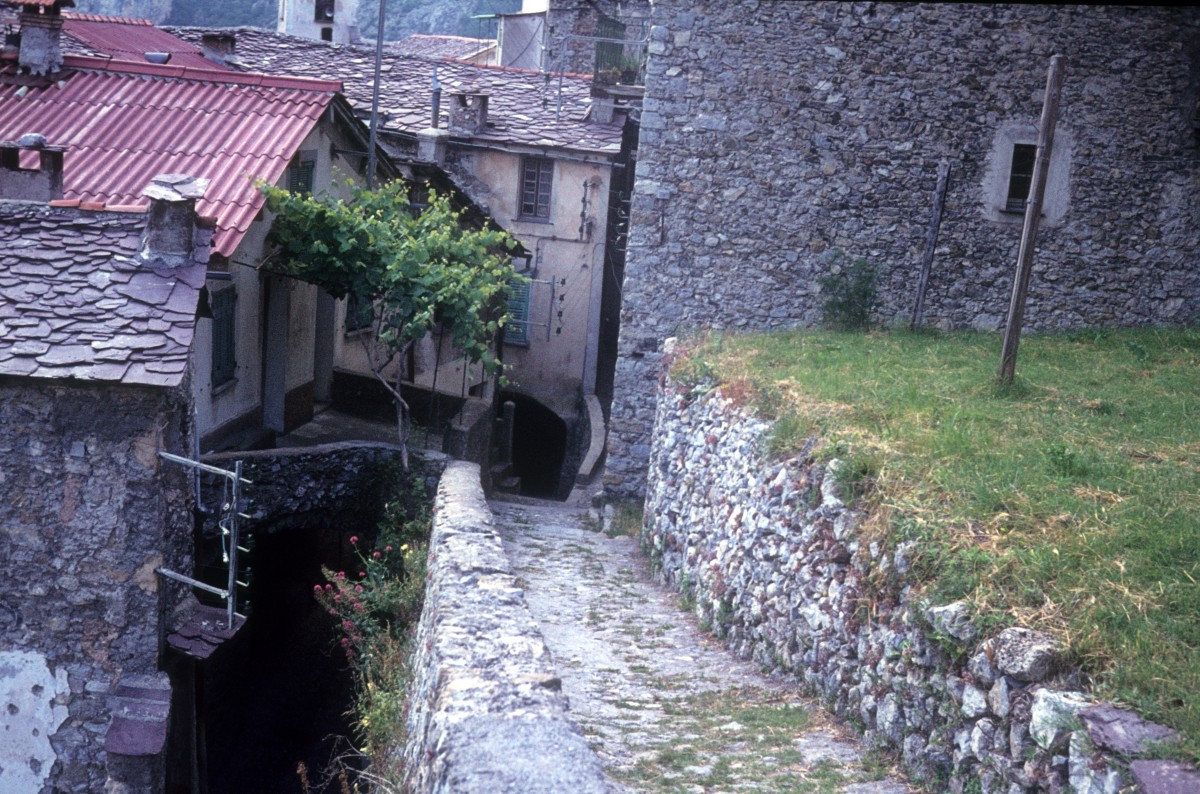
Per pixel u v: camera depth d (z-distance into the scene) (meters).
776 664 7.73
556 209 23.67
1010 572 5.16
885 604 5.98
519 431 24.66
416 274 13.40
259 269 13.64
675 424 13.16
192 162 13.34
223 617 9.85
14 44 14.96
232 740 12.51
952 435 7.46
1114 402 9.16
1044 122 9.23
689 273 16.77
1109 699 4.15
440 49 40.59
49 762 8.85
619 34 29.11
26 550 8.69
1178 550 5.22
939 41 15.74
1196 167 15.87
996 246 16.33
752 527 8.87
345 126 16.22
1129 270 16.27
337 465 13.44
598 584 11.77
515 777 3.86
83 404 8.52
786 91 16.06
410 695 7.31
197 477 10.84
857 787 5.18
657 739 6.01
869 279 16.08
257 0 53.31
